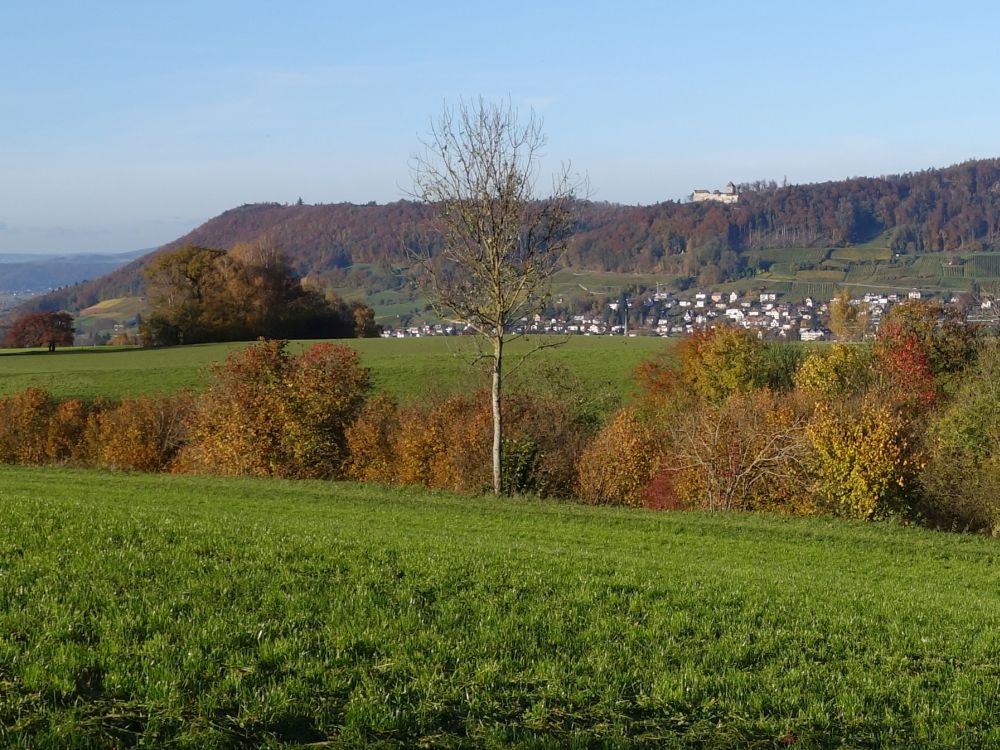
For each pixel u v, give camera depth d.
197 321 114.88
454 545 19.95
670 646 12.59
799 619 14.84
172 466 61.53
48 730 8.54
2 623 10.95
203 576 13.80
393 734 9.26
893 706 11.26
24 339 112.75
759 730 10.27
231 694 9.67
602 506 33.03
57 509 19.88
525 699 10.39
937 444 43.31
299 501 31.30
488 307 37.41
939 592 20.06
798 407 48.84
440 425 52.94
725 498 42.78
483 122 36.00
